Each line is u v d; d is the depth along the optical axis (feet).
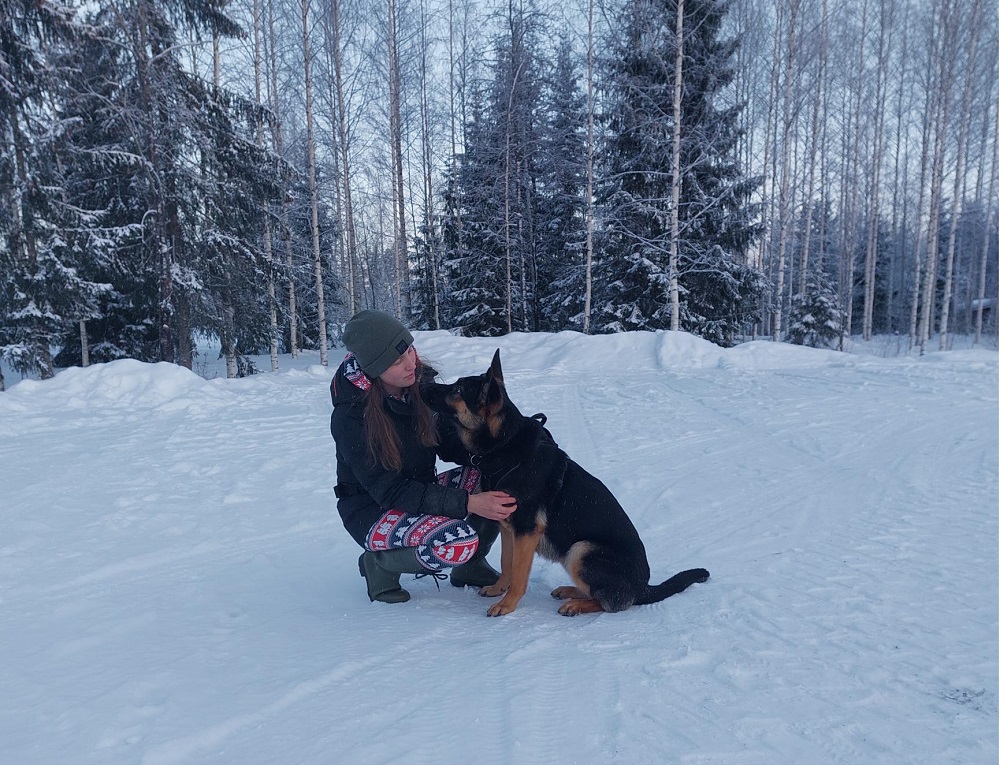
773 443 20.42
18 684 6.56
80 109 43.11
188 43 43.11
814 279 85.56
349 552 11.89
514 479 8.69
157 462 19.36
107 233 46.09
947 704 5.87
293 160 57.21
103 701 6.11
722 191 56.39
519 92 67.00
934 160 67.00
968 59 67.36
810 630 7.67
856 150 85.87
